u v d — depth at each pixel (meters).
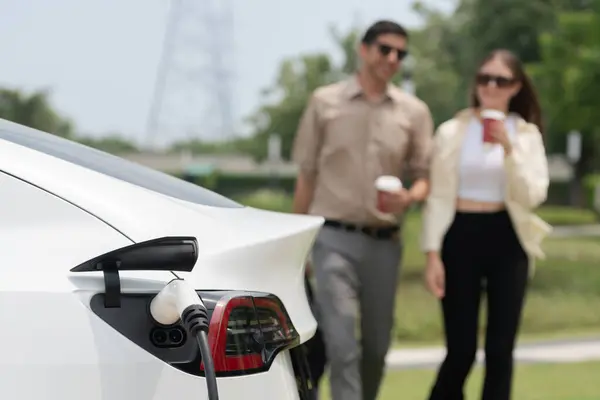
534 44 68.94
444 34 77.69
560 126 47.97
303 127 7.29
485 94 6.82
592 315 20.31
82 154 3.97
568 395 9.80
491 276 6.82
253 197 68.38
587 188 69.50
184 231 3.48
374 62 7.04
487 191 6.77
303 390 3.83
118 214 3.38
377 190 6.83
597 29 41.41
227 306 3.29
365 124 7.11
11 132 3.92
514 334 6.83
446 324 6.91
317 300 6.99
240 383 3.29
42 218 3.29
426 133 7.30
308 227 3.95
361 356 7.34
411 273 26.30
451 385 6.98
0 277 3.13
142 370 3.14
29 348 3.07
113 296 3.18
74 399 3.07
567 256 32.03
